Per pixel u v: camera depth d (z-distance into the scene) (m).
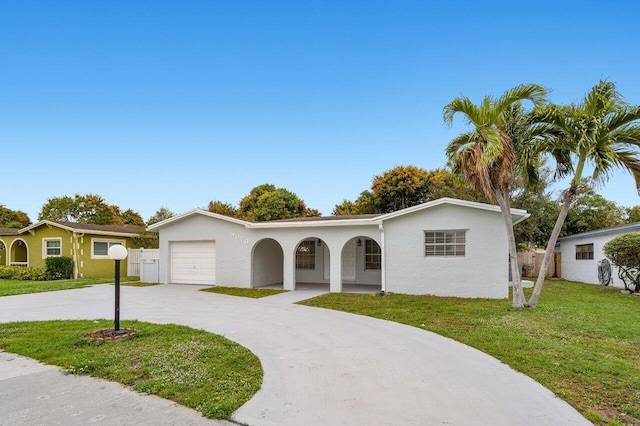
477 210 12.13
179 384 4.45
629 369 4.99
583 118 8.72
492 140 8.84
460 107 9.54
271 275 16.67
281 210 34.41
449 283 12.32
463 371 5.04
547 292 13.54
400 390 4.38
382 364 5.34
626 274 13.72
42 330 7.12
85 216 41.28
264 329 7.50
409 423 3.55
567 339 6.56
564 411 3.81
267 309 9.93
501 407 3.91
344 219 14.19
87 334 6.65
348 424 3.53
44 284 15.67
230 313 9.31
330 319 8.57
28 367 5.10
